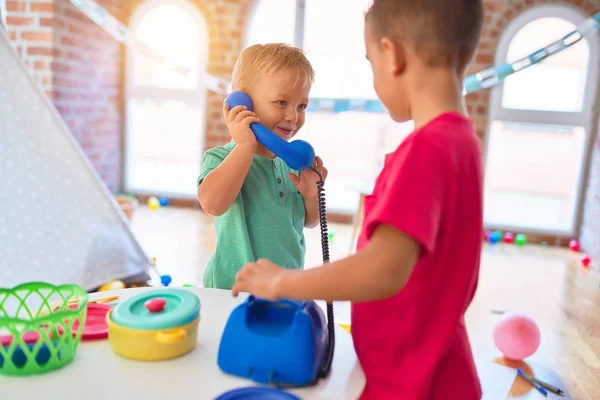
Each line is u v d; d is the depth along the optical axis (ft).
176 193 14.21
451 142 2.11
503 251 11.40
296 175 4.01
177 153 14.67
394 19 2.22
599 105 11.89
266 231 3.87
